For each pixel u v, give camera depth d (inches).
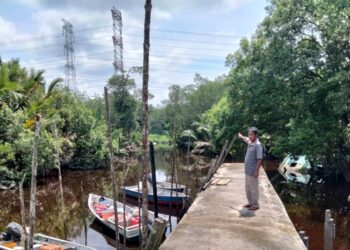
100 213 572.1
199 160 1535.4
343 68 776.9
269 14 908.6
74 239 502.9
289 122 877.8
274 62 854.5
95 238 507.5
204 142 1898.4
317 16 818.8
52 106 1141.1
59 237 513.3
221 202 367.9
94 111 1624.0
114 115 1956.2
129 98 2016.5
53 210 679.1
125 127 1941.4
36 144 176.2
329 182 931.3
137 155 1055.6
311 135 775.1
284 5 873.5
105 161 1325.0
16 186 885.8
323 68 807.1
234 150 1121.4
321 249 408.2
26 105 1011.9
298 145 816.3
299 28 851.4
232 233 266.1
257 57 932.6
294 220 547.8
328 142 812.0
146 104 257.3
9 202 743.7
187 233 266.4
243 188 445.4
